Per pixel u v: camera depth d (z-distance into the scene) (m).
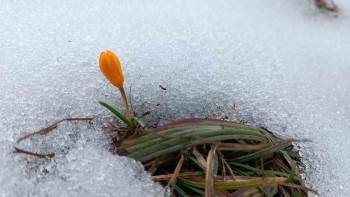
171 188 0.31
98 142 0.33
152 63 0.42
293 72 0.45
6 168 0.30
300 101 0.42
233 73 0.43
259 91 0.42
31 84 0.37
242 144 0.33
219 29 0.48
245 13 0.52
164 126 0.32
